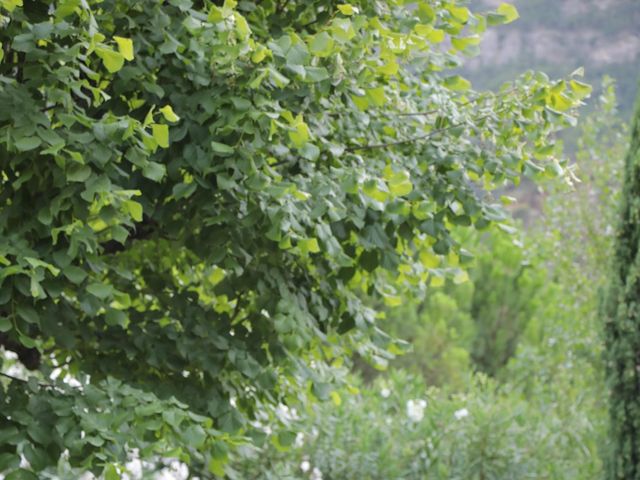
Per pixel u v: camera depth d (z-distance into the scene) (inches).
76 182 125.5
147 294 173.5
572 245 338.3
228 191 141.0
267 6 155.3
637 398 240.5
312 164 146.7
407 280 180.9
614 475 246.1
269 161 142.1
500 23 157.1
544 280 465.4
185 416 128.0
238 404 166.7
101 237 165.8
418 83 161.9
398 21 149.7
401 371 312.0
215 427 156.7
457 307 453.7
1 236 122.8
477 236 465.1
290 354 157.9
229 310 178.1
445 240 155.4
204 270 180.9
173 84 141.9
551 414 313.3
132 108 140.5
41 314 138.3
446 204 150.3
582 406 321.4
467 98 171.2
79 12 119.6
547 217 344.5
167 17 135.5
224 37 126.2
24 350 165.5
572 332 331.6
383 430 273.9
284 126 128.2
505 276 463.8
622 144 341.7
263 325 157.6
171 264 176.4
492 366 459.5
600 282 327.9
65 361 177.3
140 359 157.6
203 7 148.9
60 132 125.6
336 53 139.2
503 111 150.1
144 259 174.9
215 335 150.6
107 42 136.6
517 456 270.8
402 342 175.9
